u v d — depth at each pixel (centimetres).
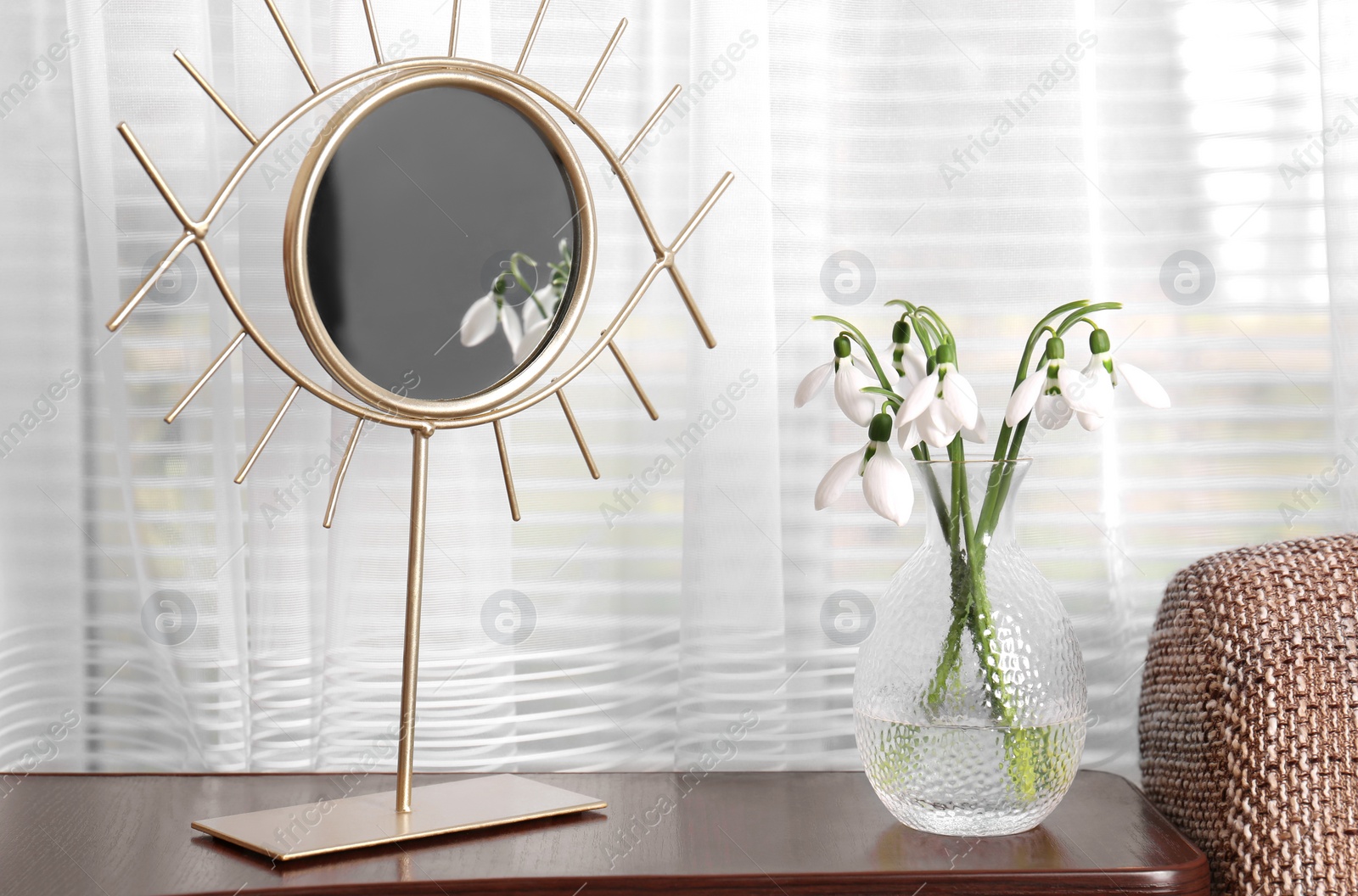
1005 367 116
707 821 95
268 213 109
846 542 118
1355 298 112
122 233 111
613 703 120
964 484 89
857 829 93
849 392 92
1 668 115
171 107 110
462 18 107
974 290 116
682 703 114
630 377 98
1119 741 118
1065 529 115
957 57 115
